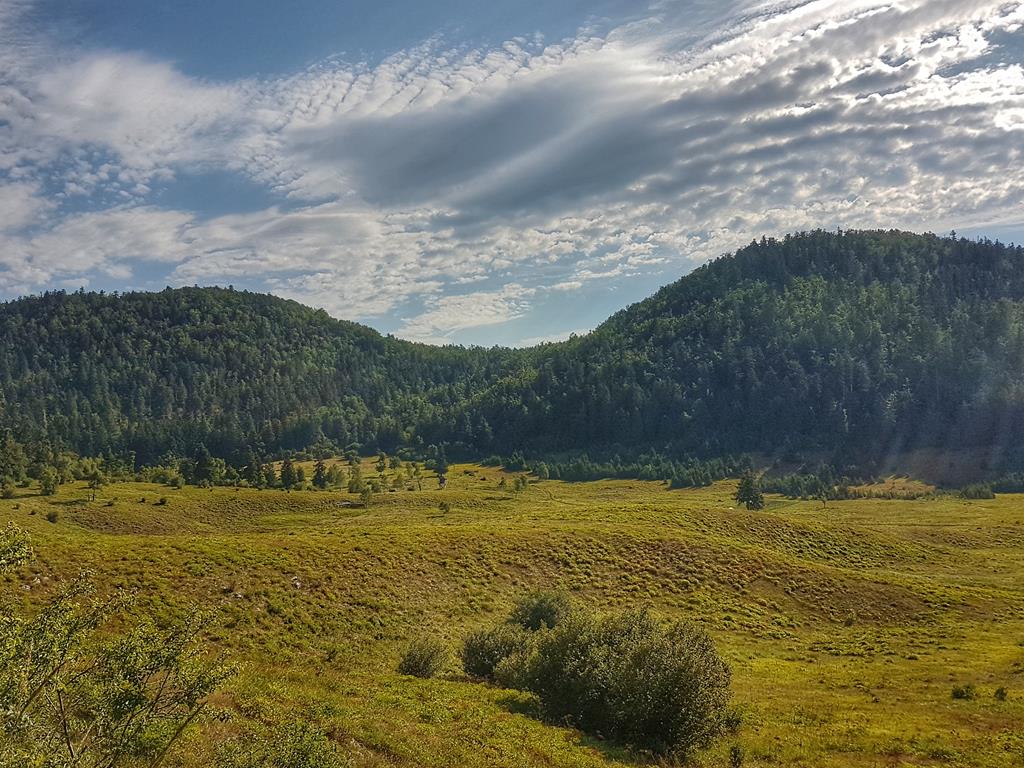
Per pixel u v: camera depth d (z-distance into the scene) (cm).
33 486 14162
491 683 2814
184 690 866
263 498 13450
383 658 3397
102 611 855
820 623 5244
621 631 2481
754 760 2039
